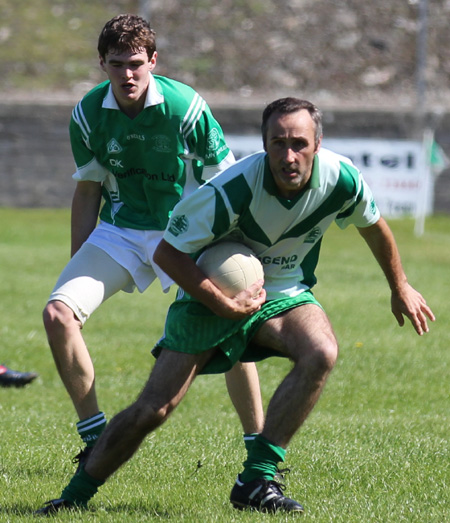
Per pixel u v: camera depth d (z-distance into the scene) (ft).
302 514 54.03
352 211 56.13
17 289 178.29
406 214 305.12
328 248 253.85
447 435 83.30
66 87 357.41
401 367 119.34
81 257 67.10
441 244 264.11
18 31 382.22
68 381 63.41
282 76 368.07
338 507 56.44
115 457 53.88
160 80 66.54
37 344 132.05
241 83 364.58
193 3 391.45
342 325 147.64
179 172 67.56
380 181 302.66
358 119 326.24
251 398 65.10
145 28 64.75
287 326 55.01
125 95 64.54
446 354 128.57
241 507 54.90
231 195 52.65
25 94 350.64
